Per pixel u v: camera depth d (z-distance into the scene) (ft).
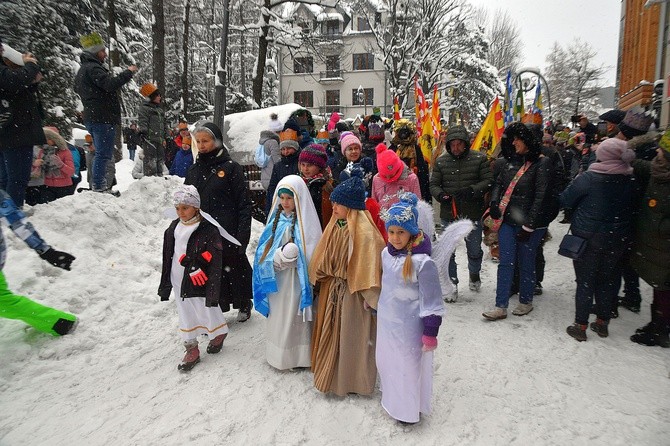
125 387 11.48
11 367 11.77
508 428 9.91
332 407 10.66
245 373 12.16
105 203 20.11
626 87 37.86
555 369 12.36
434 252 9.90
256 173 30.58
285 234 11.89
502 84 103.14
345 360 10.77
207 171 14.48
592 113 148.66
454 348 13.64
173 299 16.66
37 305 12.71
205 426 9.93
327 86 146.30
